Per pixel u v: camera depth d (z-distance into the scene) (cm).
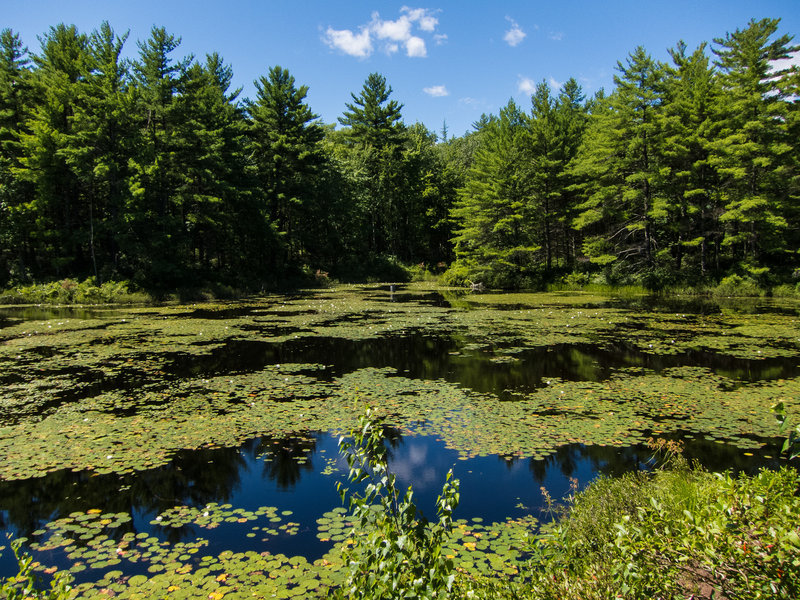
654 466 607
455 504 262
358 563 253
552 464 622
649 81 3031
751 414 789
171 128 3159
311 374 1091
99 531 481
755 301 2453
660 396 894
